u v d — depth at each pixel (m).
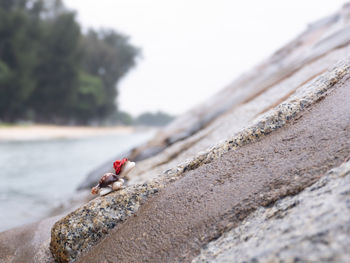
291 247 1.49
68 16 59.56
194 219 2.35
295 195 2.02
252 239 1.83
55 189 9.72
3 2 57.28
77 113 73.75
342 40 7.56
